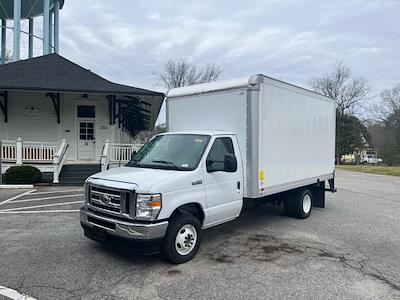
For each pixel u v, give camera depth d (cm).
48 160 1528
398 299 424
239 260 554
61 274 486
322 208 1026
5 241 635
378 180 2116
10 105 1722
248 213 934
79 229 722
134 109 2120
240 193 649
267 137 685
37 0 2403
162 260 545
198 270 509
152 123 3253
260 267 524
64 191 1262
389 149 5597
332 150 1016
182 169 563
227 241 661
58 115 1745
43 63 1844
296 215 868
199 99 730
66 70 1806
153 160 617
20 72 1723
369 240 684
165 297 421
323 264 541
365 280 481
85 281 464
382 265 543
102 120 1791
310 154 877
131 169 592
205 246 627
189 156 588
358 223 834
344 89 6128
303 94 832
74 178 1473
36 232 697
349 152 6028
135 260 544
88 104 1780
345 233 735
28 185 1348
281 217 884
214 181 592
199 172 565
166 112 795
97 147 1786
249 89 647
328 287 456
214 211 589
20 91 1648
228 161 591
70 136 1773
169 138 658
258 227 777
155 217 493
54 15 2497
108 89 1633
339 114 6044
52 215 859
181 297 422
